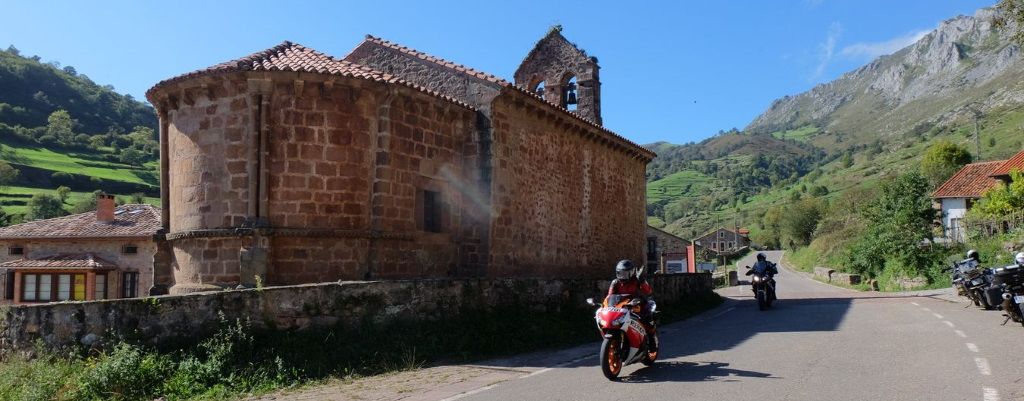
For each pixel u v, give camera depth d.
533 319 13.26
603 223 23.86
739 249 105.31
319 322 10.32
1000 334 10.83
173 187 14.62
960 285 16.02
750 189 180.00
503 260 16.97
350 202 13.95
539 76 27.55
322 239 13.62
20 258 33.59
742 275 66.50
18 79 113.50
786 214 93.88
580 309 15.37
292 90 13.60
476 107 16.98
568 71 26.95
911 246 30.31
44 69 120.62
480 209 16.58
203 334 9.48
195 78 13.76
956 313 14.59
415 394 7.95
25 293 32.22
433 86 17.77
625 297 8.94
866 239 36.62
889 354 9.21
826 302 20.78
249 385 8.80
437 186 15.95
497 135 17.03
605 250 23.91
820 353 9.59
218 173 13.77
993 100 164.00
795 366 8.52
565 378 8.53
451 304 12.09
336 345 10.10
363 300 10.84
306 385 8.93
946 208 47.19
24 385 8.26
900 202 31.83
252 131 13.34
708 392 7.05
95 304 9.16
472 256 16.50
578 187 21.94
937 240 33.62
